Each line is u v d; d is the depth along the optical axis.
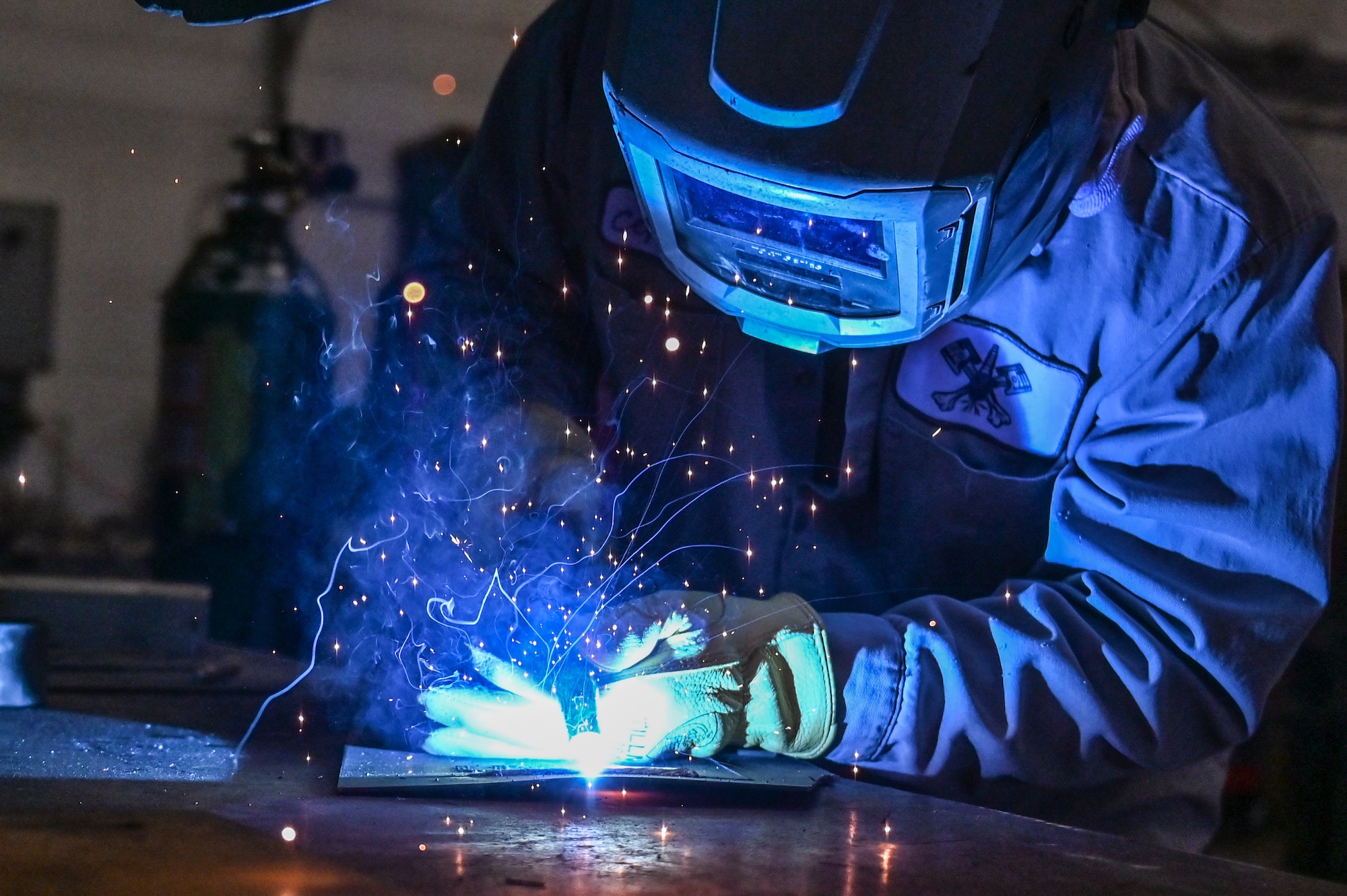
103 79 3.66
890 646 1.27
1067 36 1.04
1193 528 1.30
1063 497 1.42
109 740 1.18
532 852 0.81
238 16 1.12
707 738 1.17
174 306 3.28
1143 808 1.49
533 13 3.68
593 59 1.59
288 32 3.60
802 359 1.58
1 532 3.72
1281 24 2.95
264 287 3.33
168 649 1.87
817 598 1.62
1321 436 1.27
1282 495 1.27
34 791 0.93
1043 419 1.47
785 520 1.61
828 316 1.19
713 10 1.02
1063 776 1.32
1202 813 1.52
